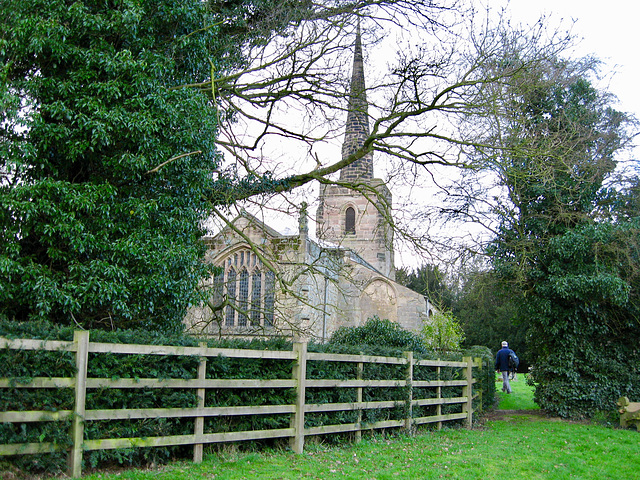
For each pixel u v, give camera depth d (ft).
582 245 44.42
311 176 44.34
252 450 23.97
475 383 41.34
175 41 34.35
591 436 36.45
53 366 17.48
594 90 49.26
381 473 21.12
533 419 46.34
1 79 26.96
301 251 80.07
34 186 27.02
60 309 28.17
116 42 31.94
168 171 31.76
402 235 40.88
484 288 51.67
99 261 28.14
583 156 44.42
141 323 32.09
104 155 30.12
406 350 33.19
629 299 45.32
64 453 17.61
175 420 21.11
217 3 41.47
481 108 39.04
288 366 25.16
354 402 27.94
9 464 16.46
